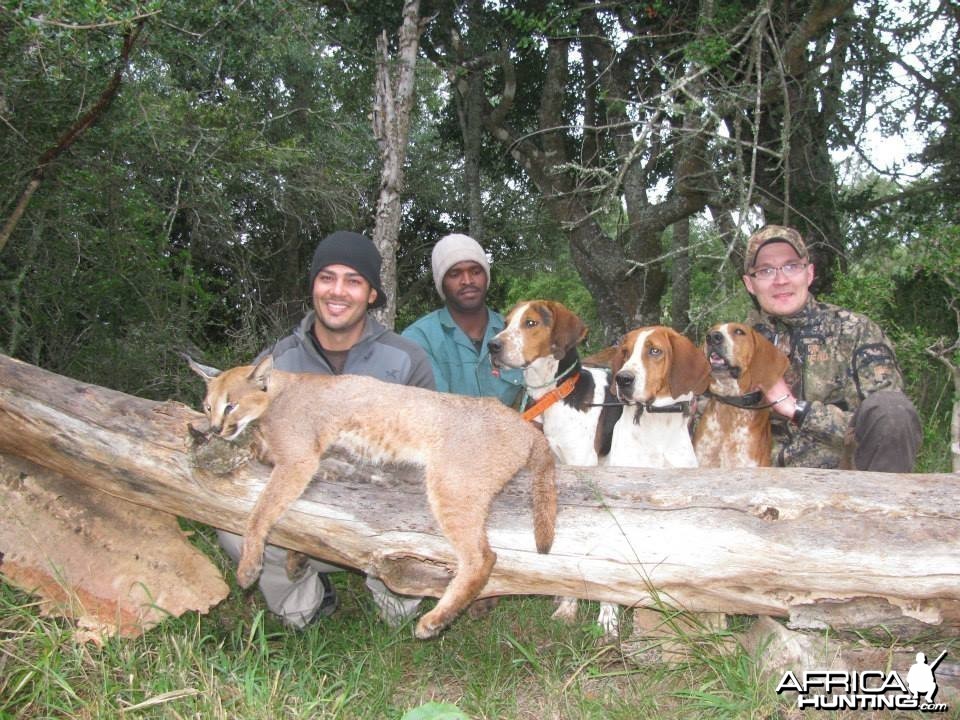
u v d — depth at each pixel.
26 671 1.48
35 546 1.69
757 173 5.57
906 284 4.38
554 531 1.56
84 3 2.27
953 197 5.55
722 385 2.09
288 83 6.10
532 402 2.33
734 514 1.53
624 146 6.10
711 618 1.77
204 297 4.45
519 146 6.58
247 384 1.57
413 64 4.39
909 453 1.98
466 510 1.55
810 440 2.18
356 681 1.64
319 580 2.01
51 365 3.60
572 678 1.63
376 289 2.13
